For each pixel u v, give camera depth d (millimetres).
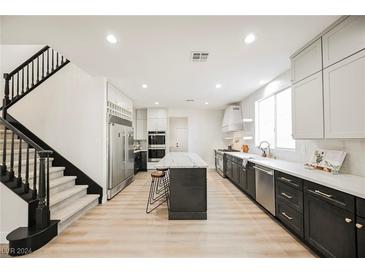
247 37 2441
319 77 2426
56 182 3449
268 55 2990
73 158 4047
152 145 7883
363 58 1871
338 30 2131
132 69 3576
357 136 1934
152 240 2500
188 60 3150
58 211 3000
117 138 4605
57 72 4102
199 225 2947
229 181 6055
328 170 2523
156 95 5738
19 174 2635
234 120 6555
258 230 2771
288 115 4023
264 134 5145
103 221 3090
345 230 1713
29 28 2191
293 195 2525
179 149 8312
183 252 2227
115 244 2402
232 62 3254
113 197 4371
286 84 3740
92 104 4059
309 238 2209
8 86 3988
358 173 2299
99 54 2914
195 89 5059
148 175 6984
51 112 4074
